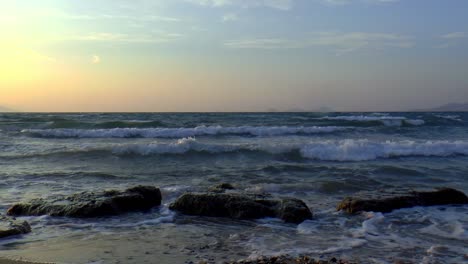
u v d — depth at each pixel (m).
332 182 10.29
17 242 5.71
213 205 7.57
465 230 6.52
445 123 34.97
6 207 7.88
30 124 28.08
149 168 13.23
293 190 9.73
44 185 10.23
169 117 44.81
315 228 6.67
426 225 6.82
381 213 7.50
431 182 11.04
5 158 14.94
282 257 4.97
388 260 5.04
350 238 6.07
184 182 10.71
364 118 38.56
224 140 21.27
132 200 7.82
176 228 6.65
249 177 11.47
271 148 16.02
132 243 5.76
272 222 7.05
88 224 6.82
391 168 12.68
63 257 5.07
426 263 4.95
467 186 10.52
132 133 23.39
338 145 16.27
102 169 13.03
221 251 5.40
